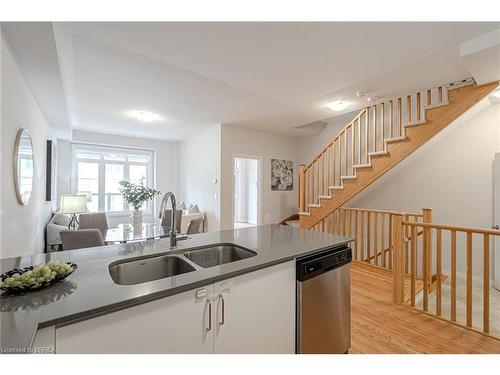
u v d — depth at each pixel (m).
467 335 2.03
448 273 3.72
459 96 2.89
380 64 2.33
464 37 1.92
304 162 6.32
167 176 6.60
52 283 0.99
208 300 1.11
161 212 1.90
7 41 1.78
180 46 2.02
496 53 1.96
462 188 3.61
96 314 0.83
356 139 5.02
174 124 5.01
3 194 1.87
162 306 0.98
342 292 1.76
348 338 1.81
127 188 3.70
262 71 2.46
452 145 3.71
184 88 3.17
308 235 2.04
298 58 2.21
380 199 4.57
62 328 0.78
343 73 2.52
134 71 2.71
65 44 2.17
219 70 2.45
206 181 5.50
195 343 1.07
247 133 5.44
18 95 2.16
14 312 0.79
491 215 3.34
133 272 1.41
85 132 5.49
